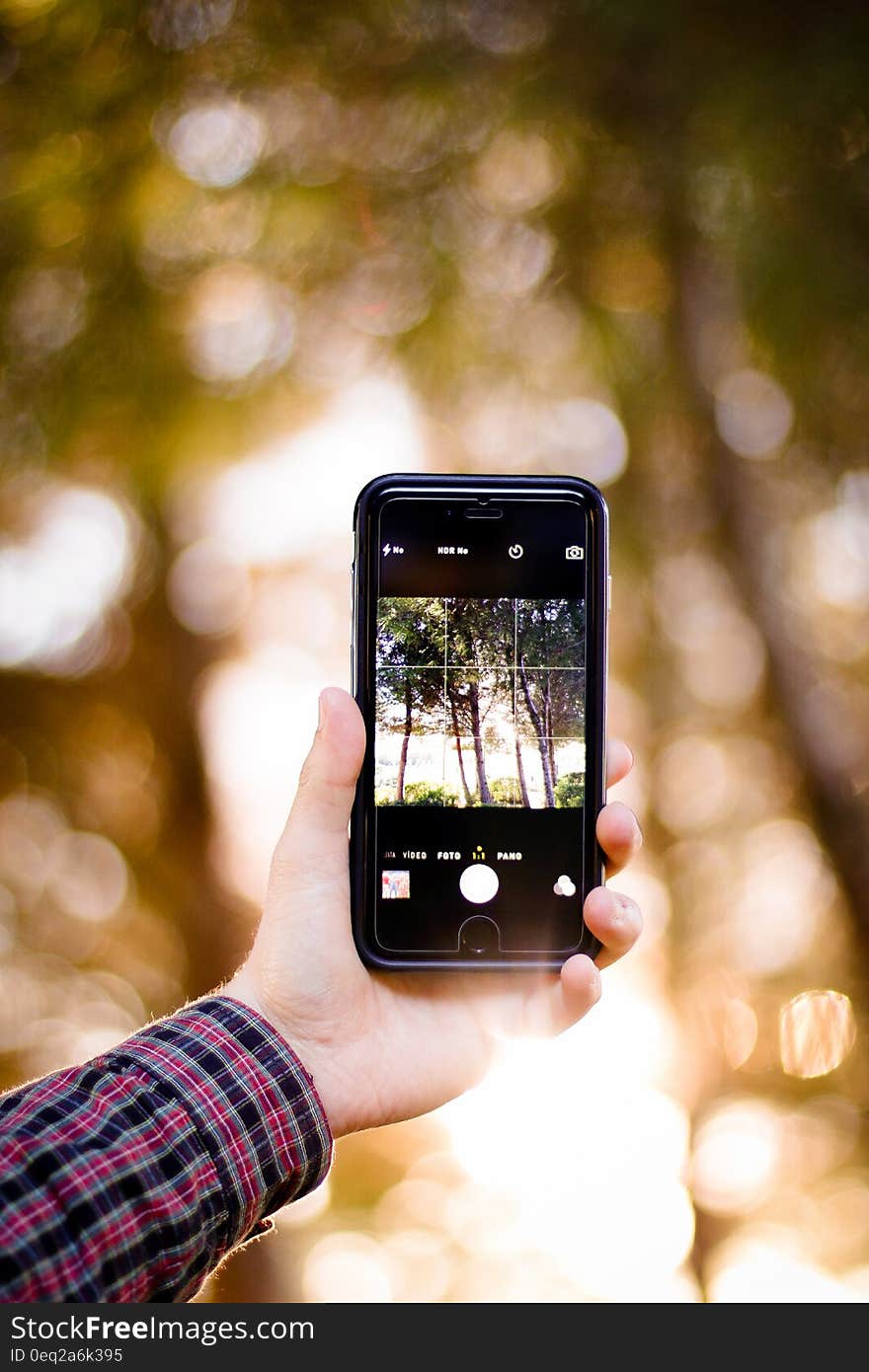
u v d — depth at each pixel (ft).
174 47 7.32
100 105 7.30
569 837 3.86
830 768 7.75
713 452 7.97
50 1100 2.73
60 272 7.55
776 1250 9.34
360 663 3.92
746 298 6.83
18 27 7.22
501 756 3.89
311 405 8.15
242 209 7.57
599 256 7.71
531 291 7.84
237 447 8.08
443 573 3.97
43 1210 2.45
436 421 8.38
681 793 9.79
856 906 7.73
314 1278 10.41
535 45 6.98
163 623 9.82
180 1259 2.65
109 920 9.87
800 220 6.61
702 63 6.56
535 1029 3.81
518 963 3.76
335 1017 3.57
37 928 9.57
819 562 8.41
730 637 9.34
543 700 3.93
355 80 7.36
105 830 9.81
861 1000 8.88
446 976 3.81
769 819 9.66
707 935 9.70
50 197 7.39
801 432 7.72
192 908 9.95
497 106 7.09
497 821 3.84
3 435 7.65
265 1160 2.88
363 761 3.75
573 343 8.11
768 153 6.56
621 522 8.58
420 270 7.67
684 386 7.89
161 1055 2.92
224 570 9.98
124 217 7.45
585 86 6.86
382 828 3.83
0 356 7.49
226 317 8.01
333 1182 11.11
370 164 7.51
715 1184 9.53
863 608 8.43
